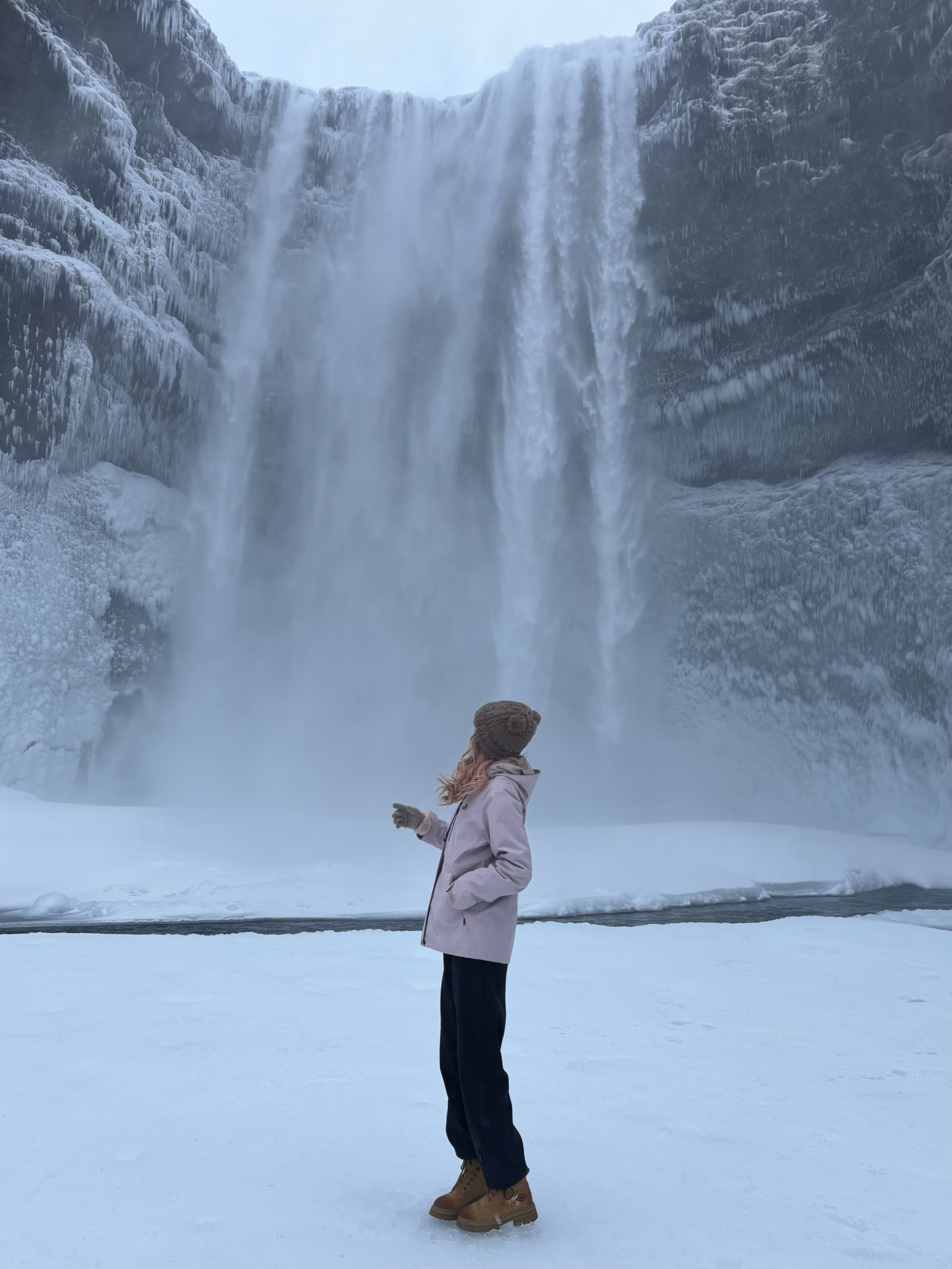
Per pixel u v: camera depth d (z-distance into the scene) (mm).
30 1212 2152
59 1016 4039
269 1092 3045
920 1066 3496
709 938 6652
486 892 2264
